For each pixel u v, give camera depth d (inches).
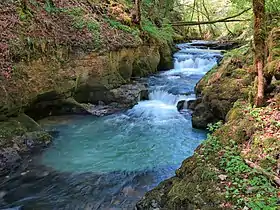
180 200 183.2
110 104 467.8
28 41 361.4
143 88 511.2
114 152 323.3
